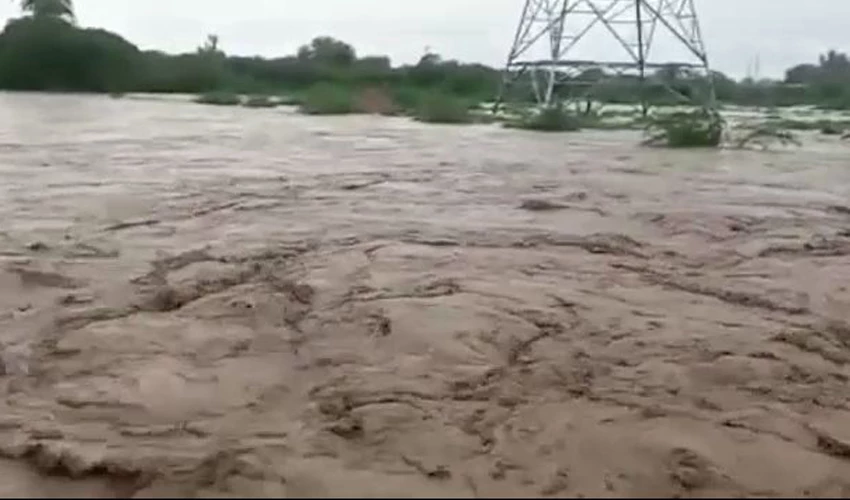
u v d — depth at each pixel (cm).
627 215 1031
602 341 546
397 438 401
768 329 584
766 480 377
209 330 555
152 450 390
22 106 3091
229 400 447
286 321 572
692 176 1467
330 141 2033
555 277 701
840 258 815
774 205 1138
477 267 724
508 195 1179
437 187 1253
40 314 593
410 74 4262
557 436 408
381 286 652
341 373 481
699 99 3200
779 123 2800
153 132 2150
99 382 473
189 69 4378
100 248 793
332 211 1019
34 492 356
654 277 718
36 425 421
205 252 775
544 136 2414
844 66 3962
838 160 1809
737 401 461
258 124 2553
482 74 4238
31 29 4275
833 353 542
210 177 1320
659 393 466
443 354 512
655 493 355
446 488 351
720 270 755
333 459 377
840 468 392
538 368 496
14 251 775
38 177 1277
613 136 2477
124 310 601
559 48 3319
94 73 4269
